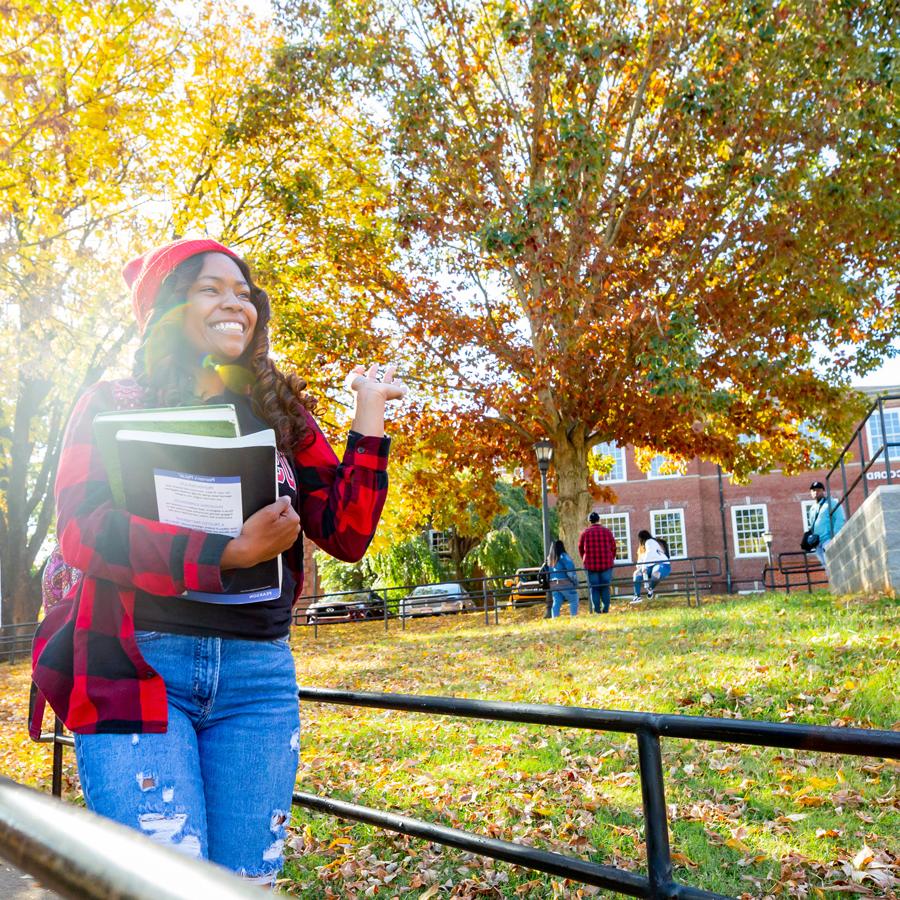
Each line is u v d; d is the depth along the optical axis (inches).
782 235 665.0
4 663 789.9
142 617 67.3
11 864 18.4
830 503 627.8
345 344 741.9
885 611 350.9
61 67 537.0
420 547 1332.4
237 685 69.8
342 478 79.1
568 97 642.8
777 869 154.1
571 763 223.0
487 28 701.3
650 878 82.1
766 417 831.1
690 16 673.6
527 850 95.9
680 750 221.3
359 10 671.1
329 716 318.3
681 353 599.8
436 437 820.6
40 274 591.5
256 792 69.3
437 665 422.9
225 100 768.9
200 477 65.6
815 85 637.9
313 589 1368.1
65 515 65.6
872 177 646.5
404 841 186.9
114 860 15.0
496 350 757.9
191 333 76.9
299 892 167.8
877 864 151.1
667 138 676.1
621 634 420.2
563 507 802.2
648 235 704.4
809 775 194.9
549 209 591.5
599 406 773.3
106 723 63.5
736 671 282.0
